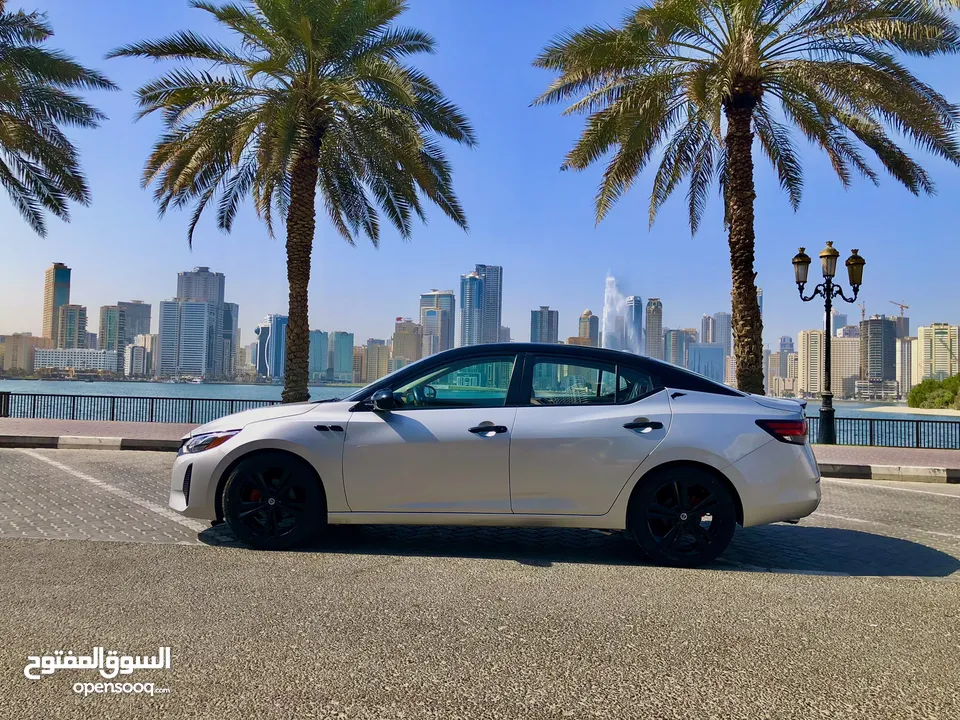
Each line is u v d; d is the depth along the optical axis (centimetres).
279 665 313
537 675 307
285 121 1502
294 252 1752
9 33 1722
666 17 1416
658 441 511
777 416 525
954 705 284
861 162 1652
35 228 1903
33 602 395
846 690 297
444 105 1736
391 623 372
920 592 448
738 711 277
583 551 551
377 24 1678
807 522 703
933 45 1374
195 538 564
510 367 545
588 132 1573
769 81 1548
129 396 1812
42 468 988
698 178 1920
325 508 531
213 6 1571
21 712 267
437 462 518
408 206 1970
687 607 409
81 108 1777
